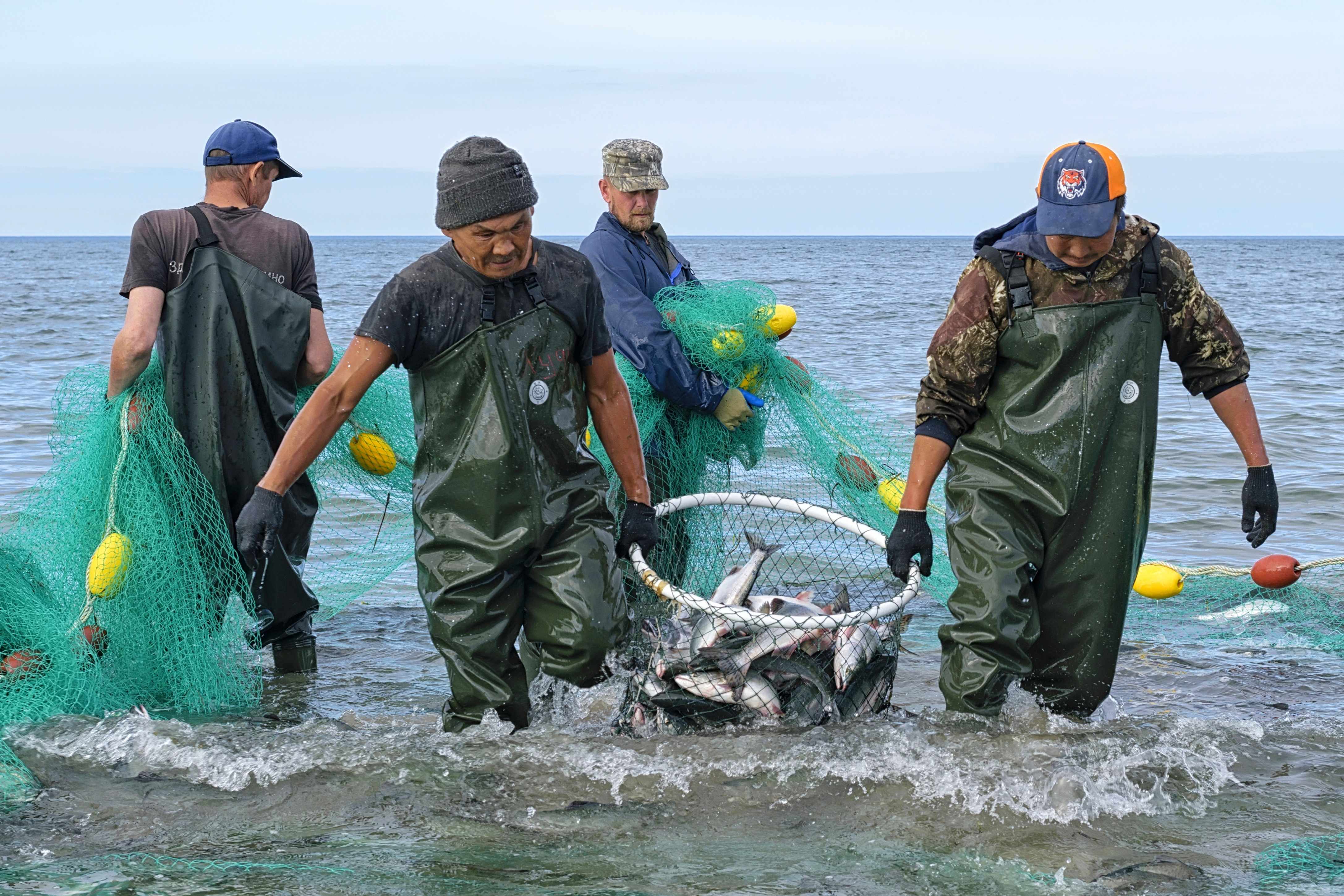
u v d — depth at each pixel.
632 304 5.04
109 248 199.62
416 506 3.97
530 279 3.80
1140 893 3.06
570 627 3.93
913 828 3.46
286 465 3.84
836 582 5.64
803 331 23.91
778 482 6.21
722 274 69.12
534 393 3.83
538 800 3.67
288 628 5.20
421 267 3.77
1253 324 27.58
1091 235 3.56
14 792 3.76
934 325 26.05
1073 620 3.96
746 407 5.23
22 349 19.30
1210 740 4.09
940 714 4.04
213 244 4.72
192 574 4.73
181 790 3.79
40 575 4.74
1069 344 3.74
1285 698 4.72
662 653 4.09
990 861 3.26
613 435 4.19
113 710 4.54
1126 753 3.88
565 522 3.98
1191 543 7.24
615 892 3.08
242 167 4.88
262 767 3.90
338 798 3.70
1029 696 4.12
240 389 4.74
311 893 3.09
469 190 3.57
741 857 3.30
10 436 10.48
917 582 4.04
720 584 5.14
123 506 4.63
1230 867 3.21
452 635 3.93
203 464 4.75
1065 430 3.79
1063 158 3.62
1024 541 3.89
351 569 5.70
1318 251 185.50
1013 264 3.79
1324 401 13.55
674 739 3.99
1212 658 5.26
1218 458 9.84
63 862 3.28
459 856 3.32
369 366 3.76
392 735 4.13
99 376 4.95
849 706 4.18
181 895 3.07
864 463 5.48
